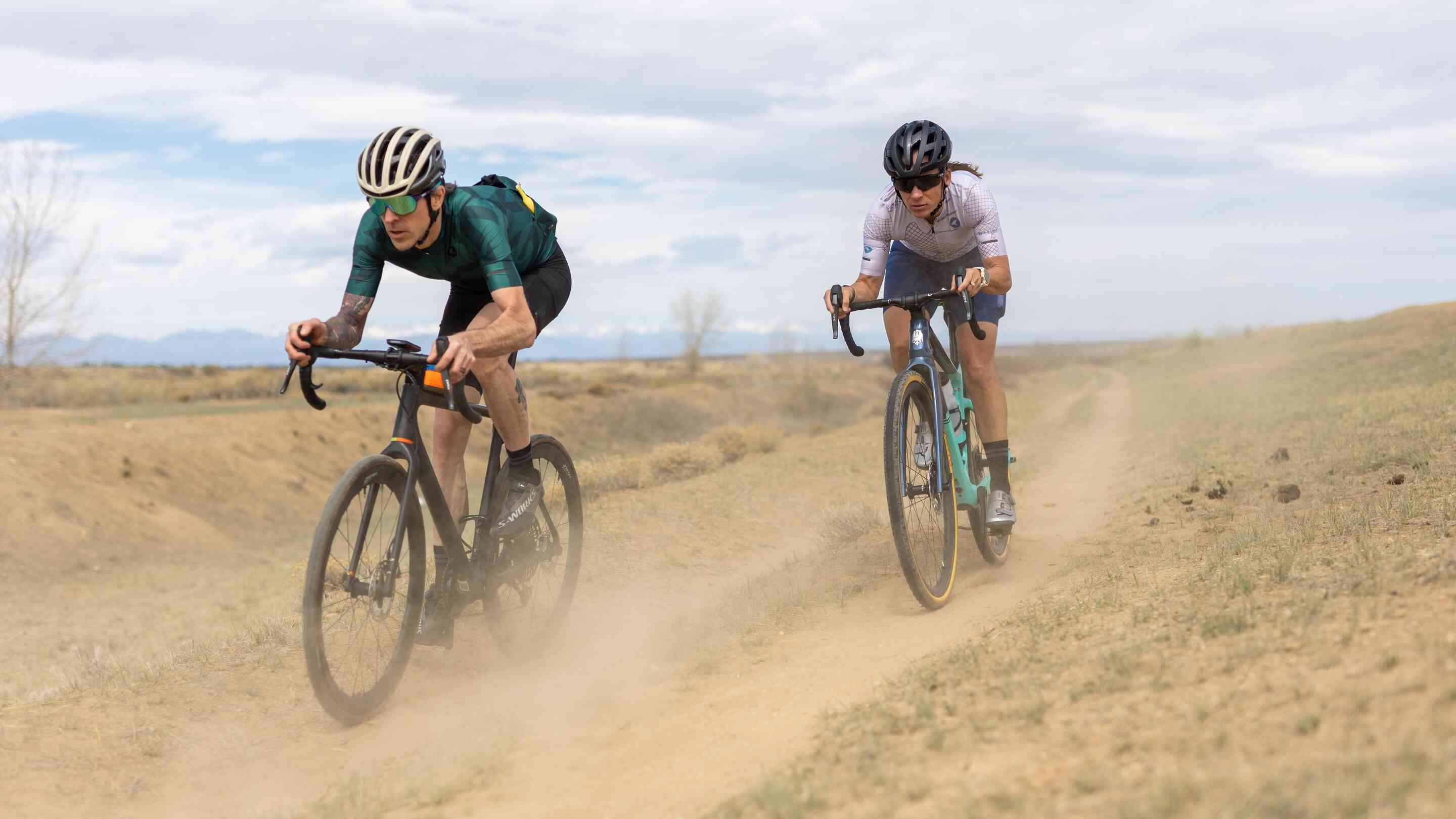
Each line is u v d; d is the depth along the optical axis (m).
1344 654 2.25
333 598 3.75
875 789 2.07
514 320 3.71
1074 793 1.81
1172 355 86.00
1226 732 1.93
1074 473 11.55
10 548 18.77
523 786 2.77
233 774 3.24
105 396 36.62
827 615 4.63
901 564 4.23
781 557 7.59
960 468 4.79
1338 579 3.09
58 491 21.72
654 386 62.78
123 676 4.66
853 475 12.68
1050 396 43.75
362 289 3.89
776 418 55.12
